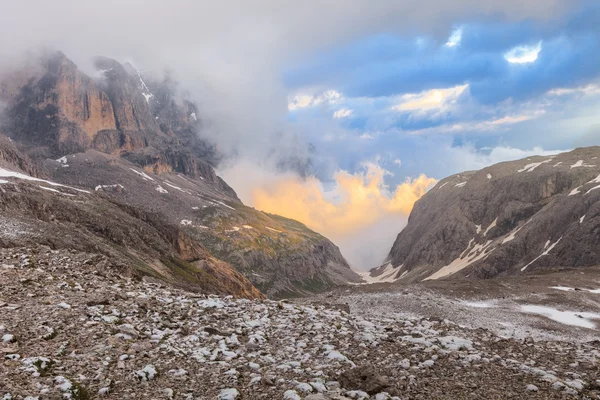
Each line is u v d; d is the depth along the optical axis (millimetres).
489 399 13500
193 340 17375
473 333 23359
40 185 126312
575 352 20344
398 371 15547
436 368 16125
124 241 107688
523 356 19094
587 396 14023
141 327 17984
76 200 123625
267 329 20047
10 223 62250
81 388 11961
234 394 12523
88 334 16219
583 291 63000
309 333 19625
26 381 11891
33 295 19734
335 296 58312
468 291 60406
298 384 13391
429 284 65375
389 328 21812
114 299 21297
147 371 13703
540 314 52031
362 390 13328
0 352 13336
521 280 72875
